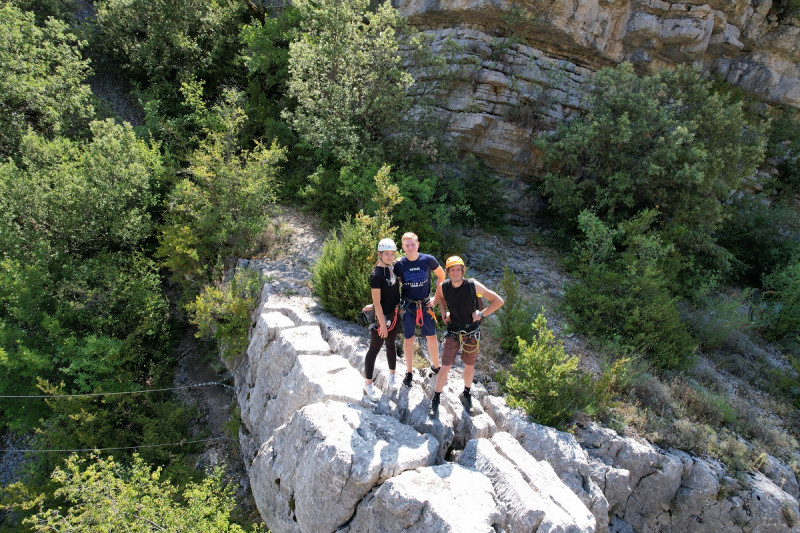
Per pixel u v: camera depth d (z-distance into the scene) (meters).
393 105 10.59
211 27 15.01
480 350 7.00
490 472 4.60
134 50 14.97
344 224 8.41
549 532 3.94
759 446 6.59
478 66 11.56
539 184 12.38
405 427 4.94
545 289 9.58
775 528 5.64
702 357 8.70
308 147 11.62
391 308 5.01
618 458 5.63
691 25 12.28
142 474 6.15
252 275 8.25
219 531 5.64
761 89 14.00
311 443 4.74
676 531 5.72
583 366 7.27
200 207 9.57
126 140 10.52
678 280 10.23
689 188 10.46
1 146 10.92
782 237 12.13
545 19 11.71
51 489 7.44
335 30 10.48
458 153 12.09
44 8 14.76
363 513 4.30
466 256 10.30
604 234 9.66
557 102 12.04
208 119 12.42
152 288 9.69
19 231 9.21
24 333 8.48
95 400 8.16
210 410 8.63
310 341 6.38
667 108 10.64
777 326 10.15
